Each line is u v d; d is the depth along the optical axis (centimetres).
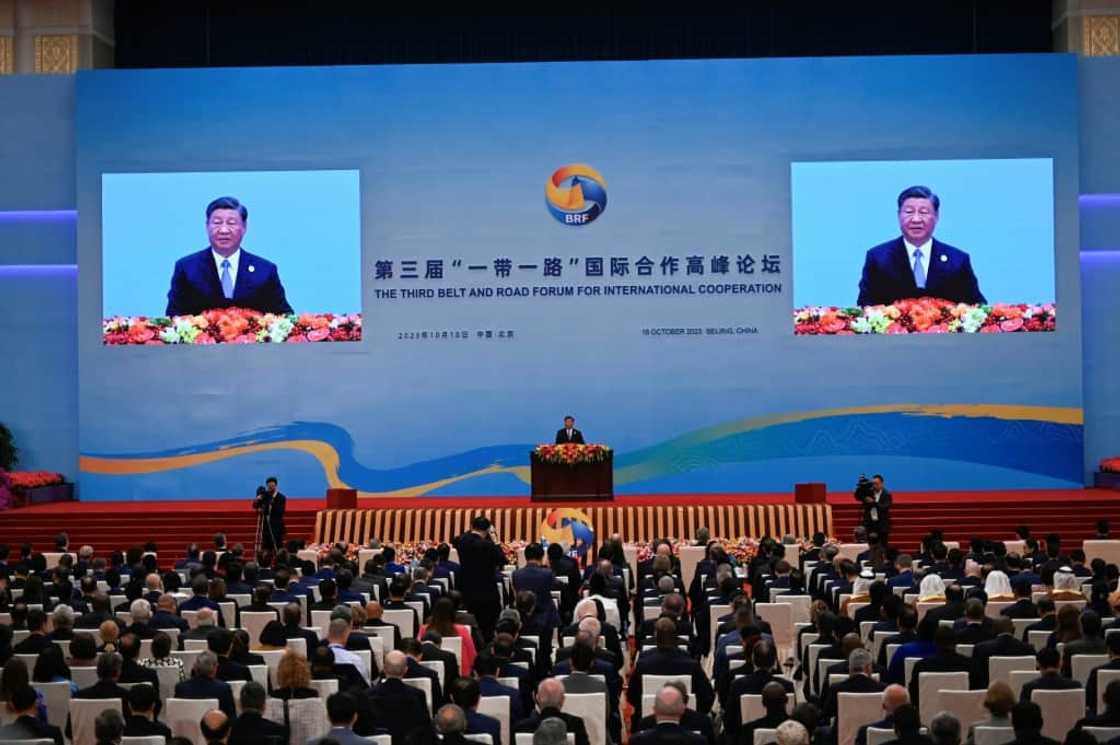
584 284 3984
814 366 3966
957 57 3962
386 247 3988
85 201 4003
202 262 3997
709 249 3969
